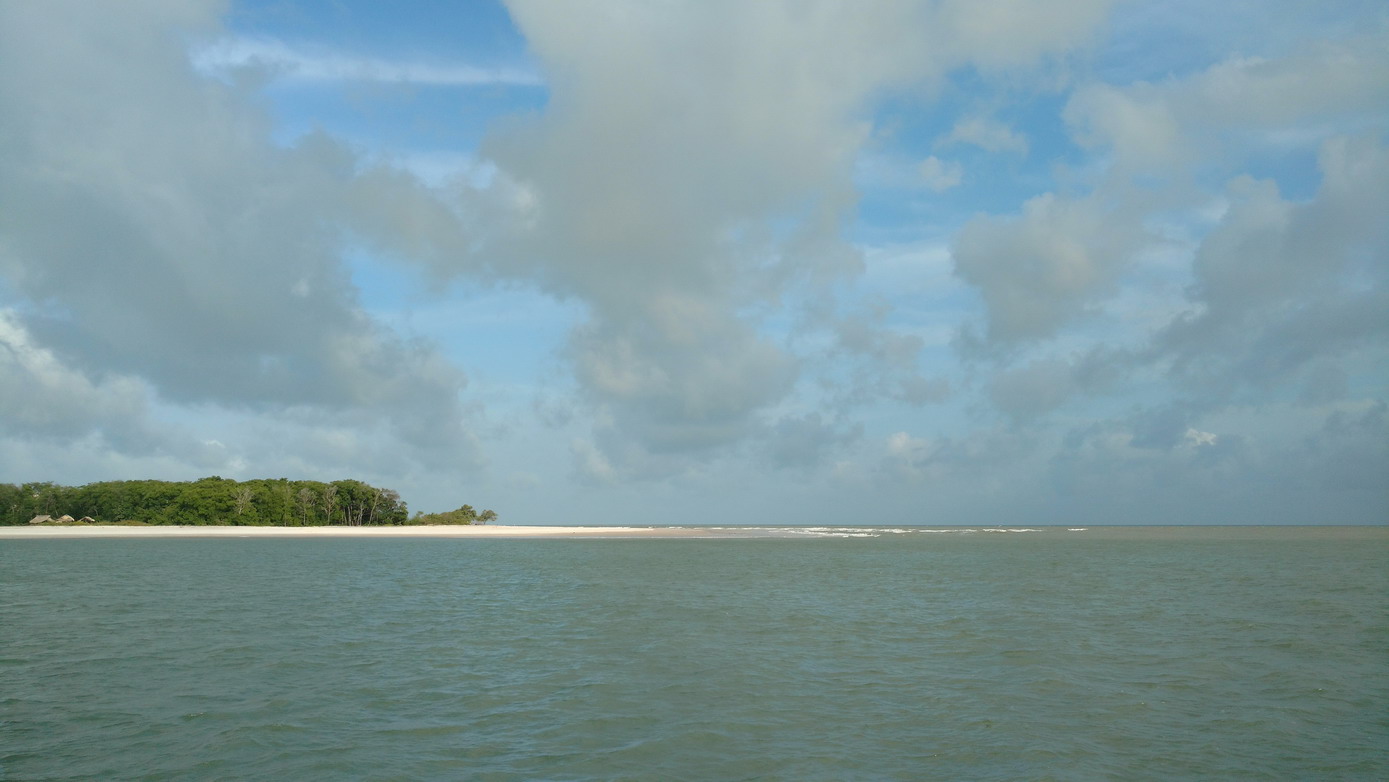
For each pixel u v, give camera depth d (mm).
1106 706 21344
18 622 36031
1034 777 15969
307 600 44406
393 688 23266
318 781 15750
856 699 21922
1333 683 24141
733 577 59844
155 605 42062
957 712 20641
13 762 16938
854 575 61875
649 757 17141
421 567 69500
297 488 170500
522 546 110625
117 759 17141
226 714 20547
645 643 30484
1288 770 16578
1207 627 34906
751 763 16766
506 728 19266
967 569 68562
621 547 109500
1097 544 124688
